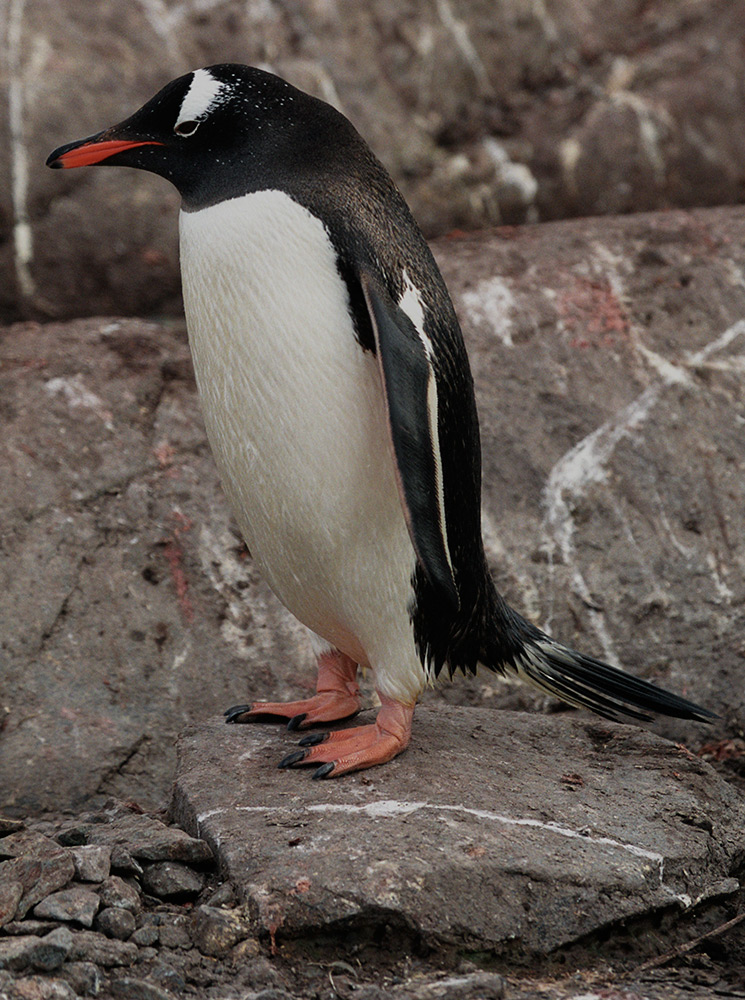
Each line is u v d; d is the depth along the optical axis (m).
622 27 18.64
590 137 18.05
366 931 5.85
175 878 6.21
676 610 11.23
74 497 11.45
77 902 5.78
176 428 12.22
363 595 7.08
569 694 8.08
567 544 11.55
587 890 6.12
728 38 18.59
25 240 16.34
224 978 5.56
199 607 11.09
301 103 6.95
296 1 17.55
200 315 6.82
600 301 13.40
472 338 12.91
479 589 7.44
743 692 10.42
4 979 5.20
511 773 7.30
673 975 6.07
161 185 16.78
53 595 10.80
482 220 17.97
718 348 13.11
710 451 12.24
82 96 16.47
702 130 18.39
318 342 6.59
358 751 7.17
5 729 9.98
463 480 7.05
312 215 6.61
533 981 5.84
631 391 12.62
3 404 12.03
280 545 7.19
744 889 6.92
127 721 10.23
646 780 7.40
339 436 6.70
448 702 10.67
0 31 16.39
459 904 5.91
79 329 13.49
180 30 17.17
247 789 6.95
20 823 6.94
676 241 14.27
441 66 17.94
